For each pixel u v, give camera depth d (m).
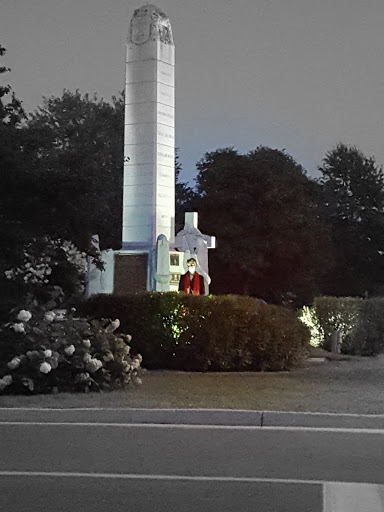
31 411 14.25
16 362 16.44
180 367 21.75
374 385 18.92
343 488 9.13
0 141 21.11
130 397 16.14
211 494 8.77
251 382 19.19
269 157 72.19
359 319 28.17
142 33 28.61
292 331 22.31
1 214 21.03
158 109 28.50
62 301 20.25
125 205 28.80
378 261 83.94
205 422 13.93
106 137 66.88
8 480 9.39
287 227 69.12
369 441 12.25
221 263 68.44
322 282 79.00
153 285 28.08
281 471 10.01
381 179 87.56
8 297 19.69
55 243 22.58
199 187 71.50
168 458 10.74
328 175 89.06
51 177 20.80
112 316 21.61
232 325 21.39
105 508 8.13
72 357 16.98
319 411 14.44
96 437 12.36
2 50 22.53
